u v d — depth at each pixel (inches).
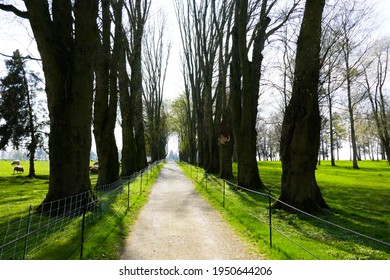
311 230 354.9
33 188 876.6
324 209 471.2
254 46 734.5
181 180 1005.8
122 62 895.7
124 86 928.3
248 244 296.0
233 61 775.1
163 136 2974.9
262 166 2023.9
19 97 1445.6
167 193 674.8
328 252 274.2
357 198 645.9
